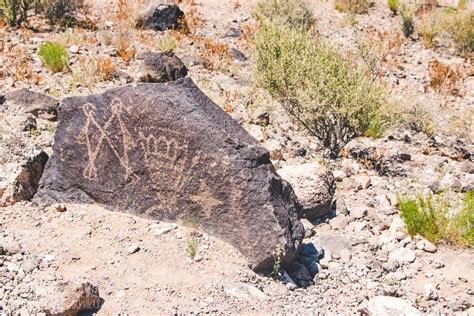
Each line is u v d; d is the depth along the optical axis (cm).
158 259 492
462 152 845
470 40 1332
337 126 773
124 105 527
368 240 577
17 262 475
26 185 562
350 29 1400
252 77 838
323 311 461
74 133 550
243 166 496
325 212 607
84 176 552
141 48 1091
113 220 534
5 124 707
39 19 1207
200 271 484
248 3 1529
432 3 1698
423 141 880
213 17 1388
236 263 495
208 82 952
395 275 525
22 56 967
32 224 528
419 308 481
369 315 454
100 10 1321
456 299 493
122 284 462
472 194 663
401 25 1427
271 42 799
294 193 542
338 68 768
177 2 1450
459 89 1100
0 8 1151
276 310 455
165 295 456
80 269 475
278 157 720
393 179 728
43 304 416
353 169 733
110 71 911
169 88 518
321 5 1594
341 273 523
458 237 580
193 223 522
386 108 780
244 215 497
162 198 530
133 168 534
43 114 761
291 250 495
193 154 509
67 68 938
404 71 1187
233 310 448
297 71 759
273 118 864
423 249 567
